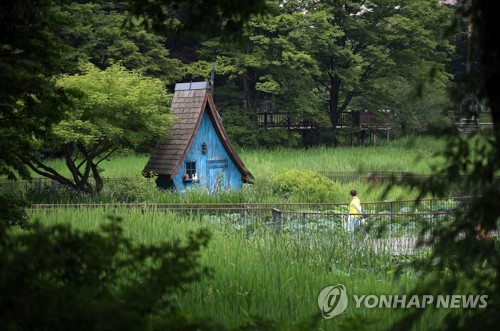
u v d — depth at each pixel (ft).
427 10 163.43
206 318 17.44
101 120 84.89
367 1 168.86
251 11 20.02
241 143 162.71
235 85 177.27
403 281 38.27
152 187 85.92
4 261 14.71
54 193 83.30
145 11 21.33
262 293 35.70
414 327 26.02
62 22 25.93
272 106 194.08
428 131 16.66
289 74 163.43
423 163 117.29
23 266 14.69
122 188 84.23
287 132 166.50
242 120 164.35
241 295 35.53
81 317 14.53
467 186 16.40
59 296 14.75
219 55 167.84
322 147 162.81
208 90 95.14
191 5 20.68
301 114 168.14
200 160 95.61
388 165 122.42
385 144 176.04
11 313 15.19
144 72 152.87
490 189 16.20
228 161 97.71
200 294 34.40
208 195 85.97
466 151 16.31
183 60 171.53
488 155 16.14
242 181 98.73
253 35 159.22
